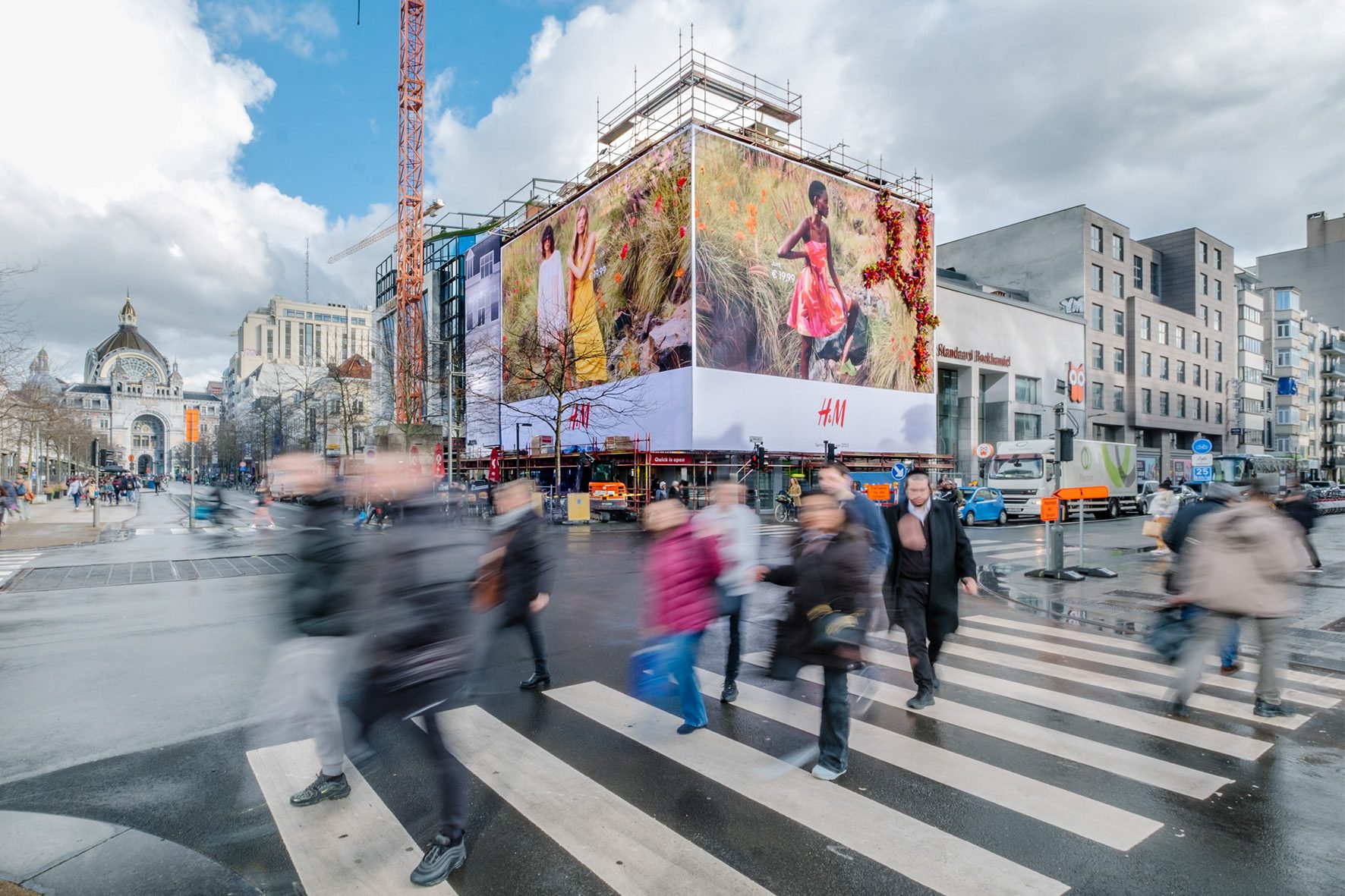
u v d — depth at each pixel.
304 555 3.68
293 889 3.06
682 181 28.64
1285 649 7.39
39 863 3.21
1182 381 54.16
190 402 145.50
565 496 25.77
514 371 37.62
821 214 32.75
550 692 5.73
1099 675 6.32
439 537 3.32
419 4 58.44
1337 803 3.85
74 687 5.97
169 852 3.32
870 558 4.23
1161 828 3.56
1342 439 81.69
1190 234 55.47
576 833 3.50
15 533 21.64
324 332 133.62
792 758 4.41
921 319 37.00
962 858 3.28
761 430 29.97
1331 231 78.62
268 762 4.41
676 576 4.77
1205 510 5.80
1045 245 49.09
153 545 18.00
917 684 5.42
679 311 28.66
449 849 3.17
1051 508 12.23
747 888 3.04
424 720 3.24
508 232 43.06
